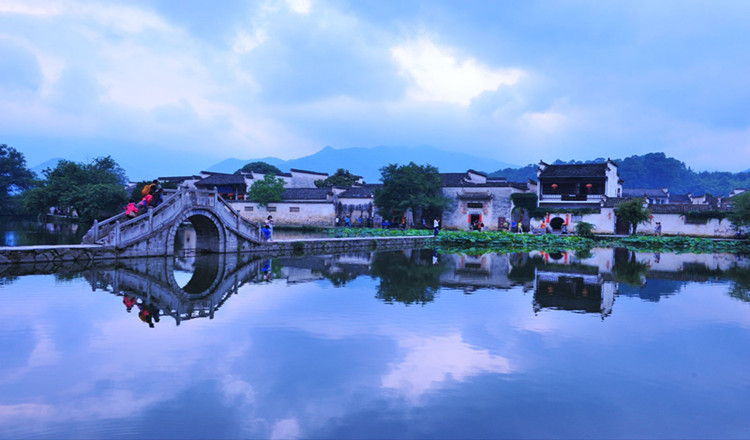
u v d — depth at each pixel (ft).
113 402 22.00
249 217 196.85
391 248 113.09
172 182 220.23
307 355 28.81
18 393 22.79
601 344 31.76
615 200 156.15
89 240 71.61
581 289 53.26
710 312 41.65
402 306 42.57
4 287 47.83
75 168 191.83
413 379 25.40
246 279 56.65
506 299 46.55
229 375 25.43
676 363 28.30
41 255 63.57
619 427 20.53
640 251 111.75
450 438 19.35
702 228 149.48
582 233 136.46
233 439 18.94
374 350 29.91
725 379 25.93
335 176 233.76
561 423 20.77
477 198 169.68
